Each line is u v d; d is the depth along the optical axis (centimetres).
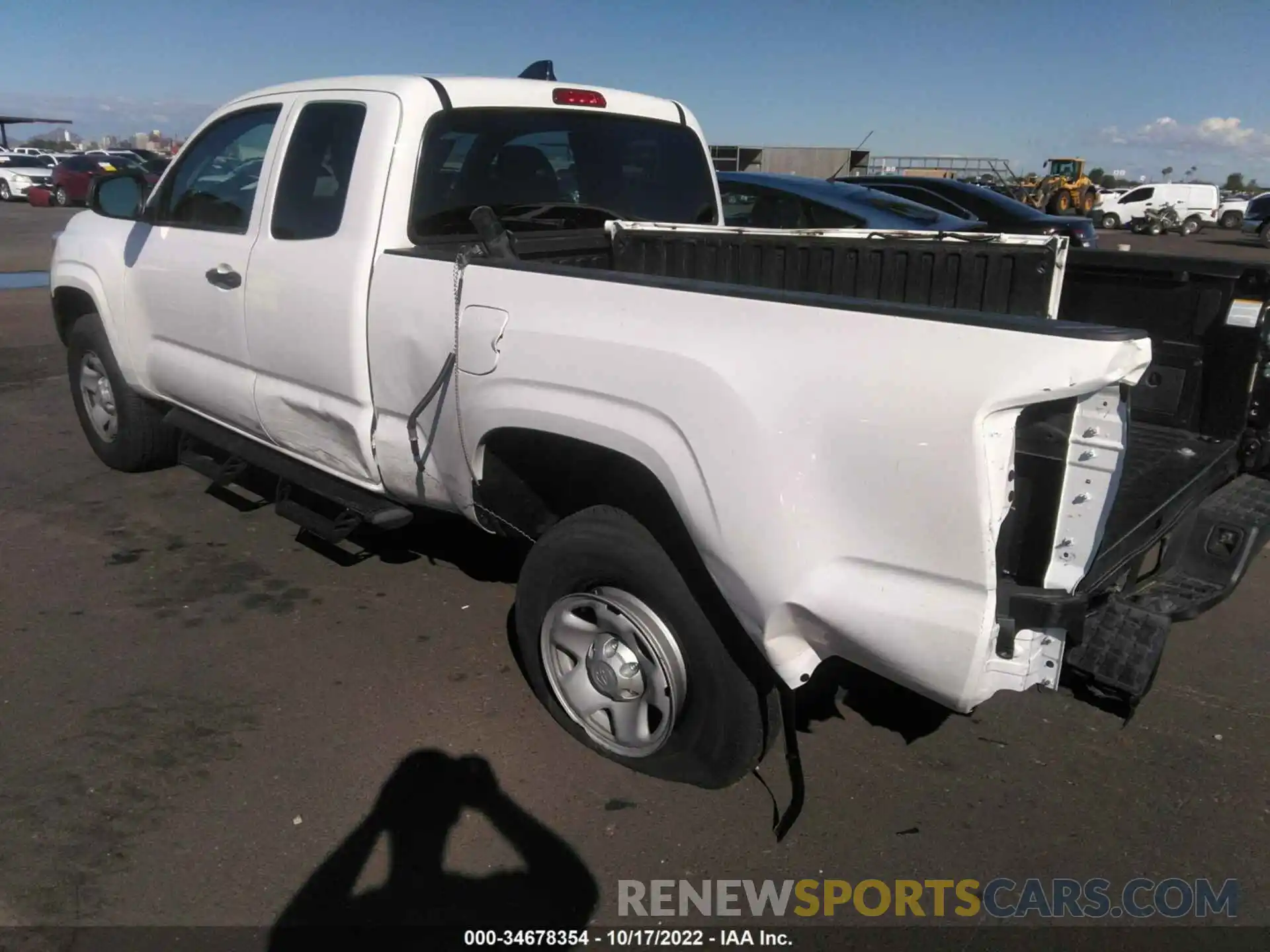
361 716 340
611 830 289
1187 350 365
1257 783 316
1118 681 230
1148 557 311
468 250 335
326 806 295
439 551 477
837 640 243
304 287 363
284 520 512
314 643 388
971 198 1109
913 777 317
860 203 859
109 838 279
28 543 477
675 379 253
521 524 331
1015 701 361
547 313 284
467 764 316
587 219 437
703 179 483
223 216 425
